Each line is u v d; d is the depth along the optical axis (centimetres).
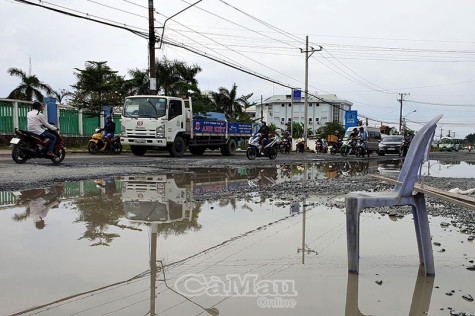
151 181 695
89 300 190
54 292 199
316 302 194
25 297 192
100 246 282
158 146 1516
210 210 436
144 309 181
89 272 229
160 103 1483
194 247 286
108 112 2128
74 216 384
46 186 600
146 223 360
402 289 216
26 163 1002
